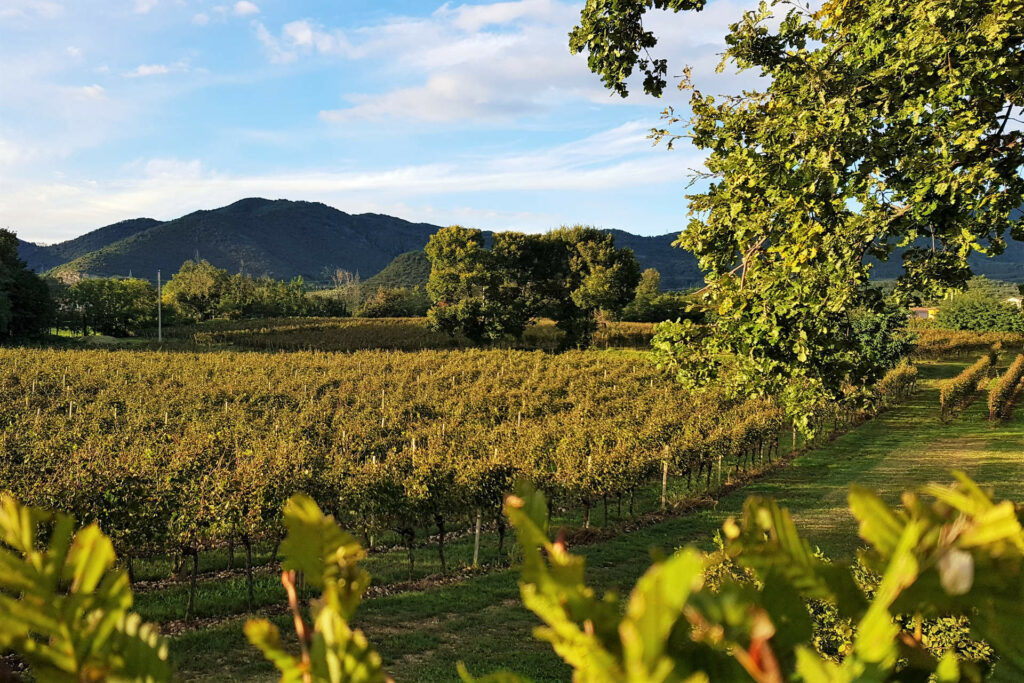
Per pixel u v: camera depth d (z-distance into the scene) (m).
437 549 18.81
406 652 11.43
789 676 0.35
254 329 89.56
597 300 70.94
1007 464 26.00
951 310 88.81
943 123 6.30
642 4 7.21
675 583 0.26
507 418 34.88
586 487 19.73
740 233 7.39
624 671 0.31
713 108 8.03
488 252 74.00
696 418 29.58
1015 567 0.37
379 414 33.09
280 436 26.41
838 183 6.62
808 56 7.19
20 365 42.97
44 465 17.62
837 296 6.68
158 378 42.09
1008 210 6.38
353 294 162.38
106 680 0.38
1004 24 5.48
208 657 10.68
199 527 13.63
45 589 0.38
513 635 12.25
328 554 0.41
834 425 37.41
